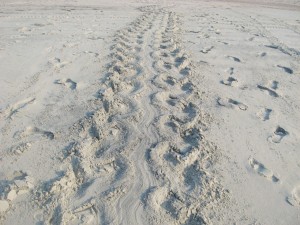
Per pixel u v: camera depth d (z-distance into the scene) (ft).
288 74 19.40
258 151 12.01
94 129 12.59
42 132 12.43
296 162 11.59
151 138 12.26
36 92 15.44
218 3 48.39
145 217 8.96
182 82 17.24
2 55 19.69
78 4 41.52
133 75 17.95
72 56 20.33
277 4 48.85
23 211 8.95
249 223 9.03
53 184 9.65
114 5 42.22
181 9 41.39
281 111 14.96
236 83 17.54
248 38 26.91
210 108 14.70
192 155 11.28
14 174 10.28
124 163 10.89
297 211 9.53
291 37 27.89
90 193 9.64
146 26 29.45
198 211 9.23
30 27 27.22
